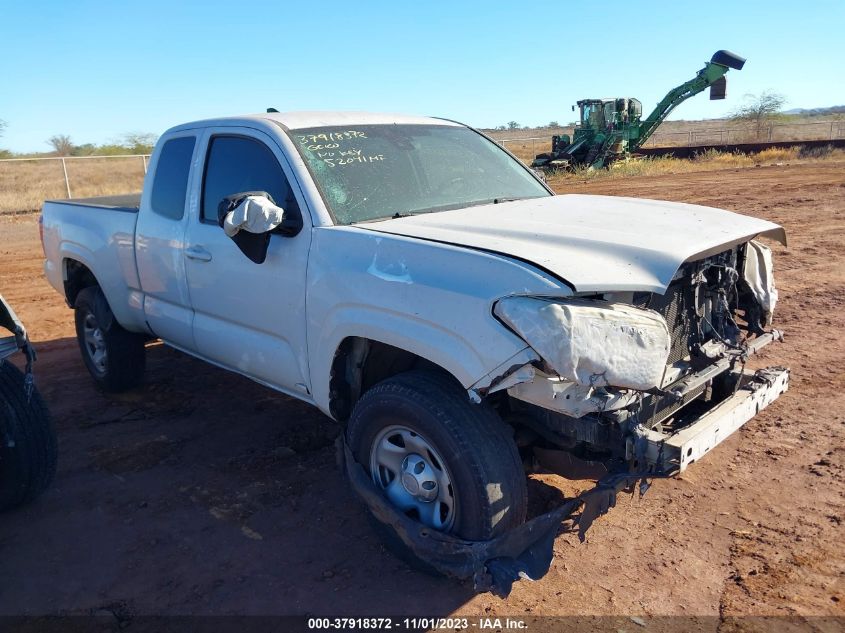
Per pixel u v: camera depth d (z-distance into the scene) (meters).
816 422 4.75
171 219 4.72
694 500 3.92
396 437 3.36
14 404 3.88
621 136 29.09
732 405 3.26
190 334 4.69
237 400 5.67
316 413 5.36
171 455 4.73
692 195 17.73
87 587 3.39
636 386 2.78
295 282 3.73
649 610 3.08
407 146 4.41
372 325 3.26
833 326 6.71
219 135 4.44
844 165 25.08
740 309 4.11
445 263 3.07
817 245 10.46
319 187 3.81
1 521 4.02
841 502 3.80
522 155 40.28
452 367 2.94
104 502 4.16
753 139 48.34
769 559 3.38
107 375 5.76
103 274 5.42
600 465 3.08
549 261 2.89
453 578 3.31
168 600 3.28
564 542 3.59
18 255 13.51
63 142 47.62
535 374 2.74
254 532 3.80
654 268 2.96
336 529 3.80
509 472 3.01
